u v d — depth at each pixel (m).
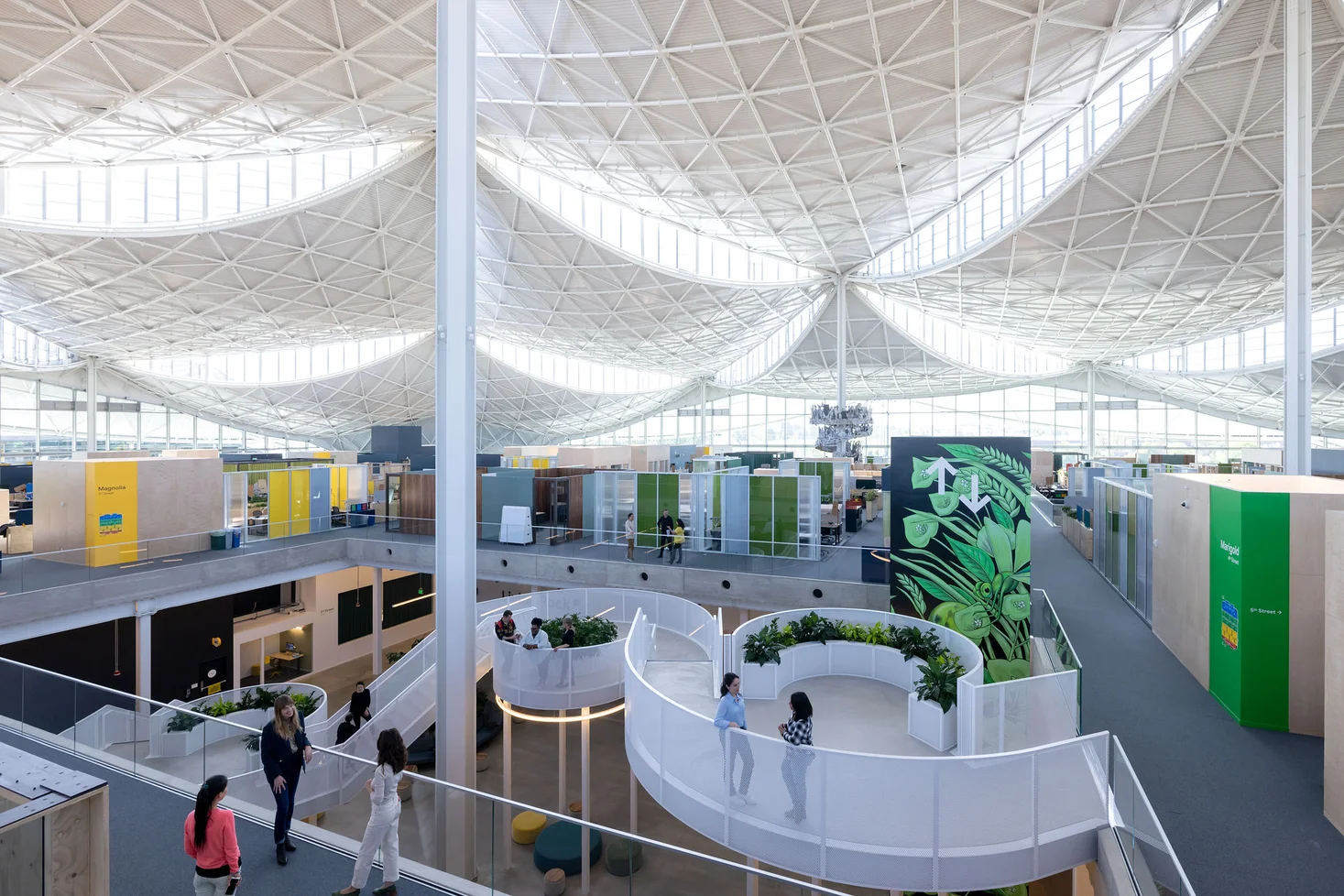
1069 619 17.94
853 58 23.47
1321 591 10.45
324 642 32.38
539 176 39.22
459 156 13.00
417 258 42.75
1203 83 22.84
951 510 16.47
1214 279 40.25
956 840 8.58
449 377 13.13
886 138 29.25
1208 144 26.14
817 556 23.58
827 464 33.25
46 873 5.10
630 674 12.54
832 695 13.74
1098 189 30.39
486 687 28.95
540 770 22.84
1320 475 28.75
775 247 45.84
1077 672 10.21
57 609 19.56
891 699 13.54
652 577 23.30
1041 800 8.69
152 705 10.19
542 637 18.12
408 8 20.23
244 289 42.81
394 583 36.53
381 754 7.43
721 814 9.79
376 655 28.62
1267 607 10.80
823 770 9.01
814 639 15.06
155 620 23.59
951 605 16.42
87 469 22.62
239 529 27.41
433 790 8.06
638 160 32.69
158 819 8.76
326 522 31.53
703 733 10.09
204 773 9.93
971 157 32.16
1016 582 15.99
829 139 28.84
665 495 27.47
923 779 8.66
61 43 19.83
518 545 27.27
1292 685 10.64
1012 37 22.45
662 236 47.34
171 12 19.38
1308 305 17.70
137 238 34.12
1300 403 17.64
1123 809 8.16
